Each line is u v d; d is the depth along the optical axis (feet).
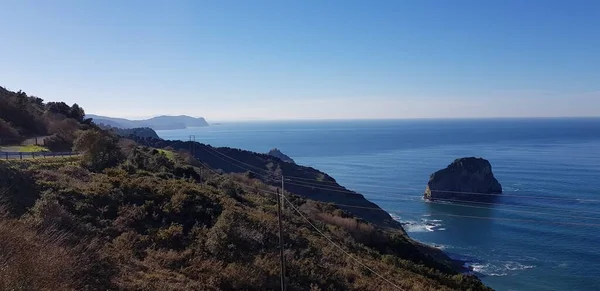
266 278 63.46
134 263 57.47
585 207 232.73
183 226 76.95
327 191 272.31
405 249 141.18
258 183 210.79
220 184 132.26
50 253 43.24
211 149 353.72
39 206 61.67
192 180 124.57
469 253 194.18
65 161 107.34
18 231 44.37
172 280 55.21
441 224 248.52
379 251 131.03
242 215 86.79
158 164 136.05
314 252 82.89
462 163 322.55
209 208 87.35
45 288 37.45
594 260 177.68
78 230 61.67
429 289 81.76
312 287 64.64
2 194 65.41
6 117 171.63
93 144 111.45
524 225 226.99
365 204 256.32
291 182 284.61
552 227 220.64
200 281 57.21
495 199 292.81
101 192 80.43
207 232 75.10
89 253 52.16
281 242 63.10
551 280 161.68
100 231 65.62
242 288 59.11
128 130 615.57
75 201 74.18
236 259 67.41
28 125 178.29
